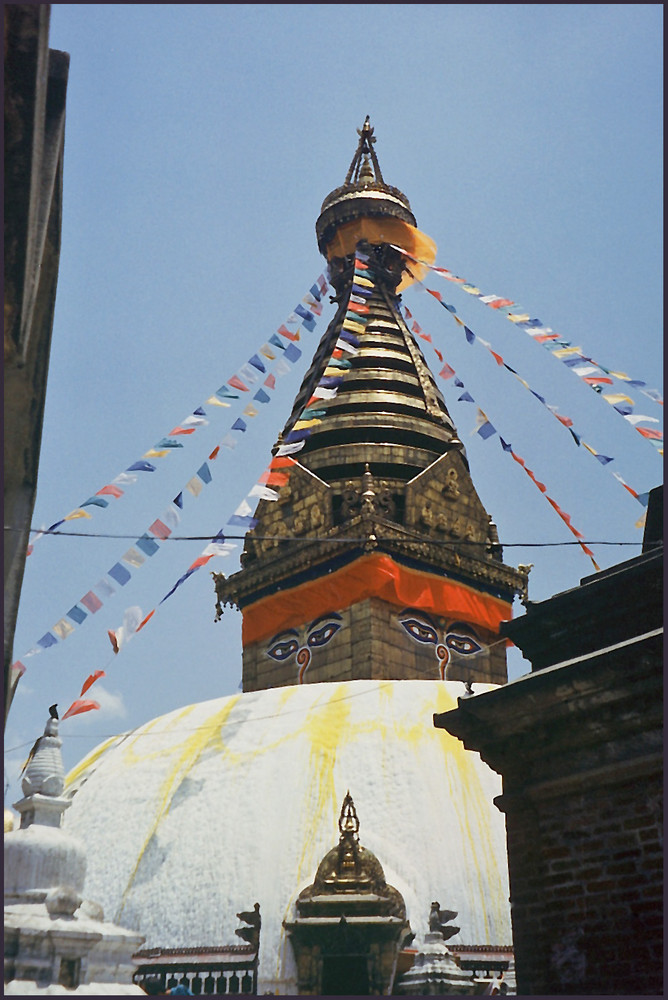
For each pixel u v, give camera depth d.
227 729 28.06
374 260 44.47
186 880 23.86
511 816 11.16
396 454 39.12
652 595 10.98
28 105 7.89
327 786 25.14
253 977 21.67
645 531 12.91
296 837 24.00
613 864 10.02
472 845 23.94
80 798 27.83
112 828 26.06
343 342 31.92
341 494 37.41
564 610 11.84
